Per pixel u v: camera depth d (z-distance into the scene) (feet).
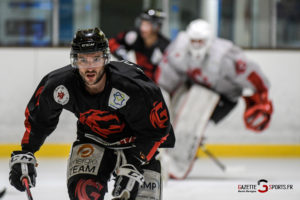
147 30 44.47
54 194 33.04
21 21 50.65
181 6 51.90
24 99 49.39
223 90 39.22
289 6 52.13
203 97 39.55
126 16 51.70
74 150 20.93
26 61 49.42
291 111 51.08
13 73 49.29
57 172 40.68
